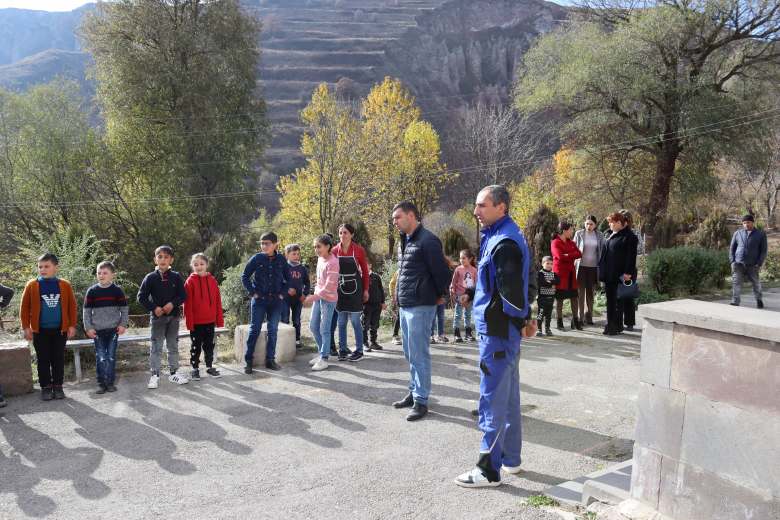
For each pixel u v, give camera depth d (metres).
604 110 26.66
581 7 28.09
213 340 6.73
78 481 3.93
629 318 9.20
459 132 53.47
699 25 24.03
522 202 34.19
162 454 4.38
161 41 32.22
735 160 24.42
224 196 33.69
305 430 4.86
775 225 42.94
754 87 24.73
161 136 30.92
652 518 3.02
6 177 29.66
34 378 6.80
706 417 2.82
